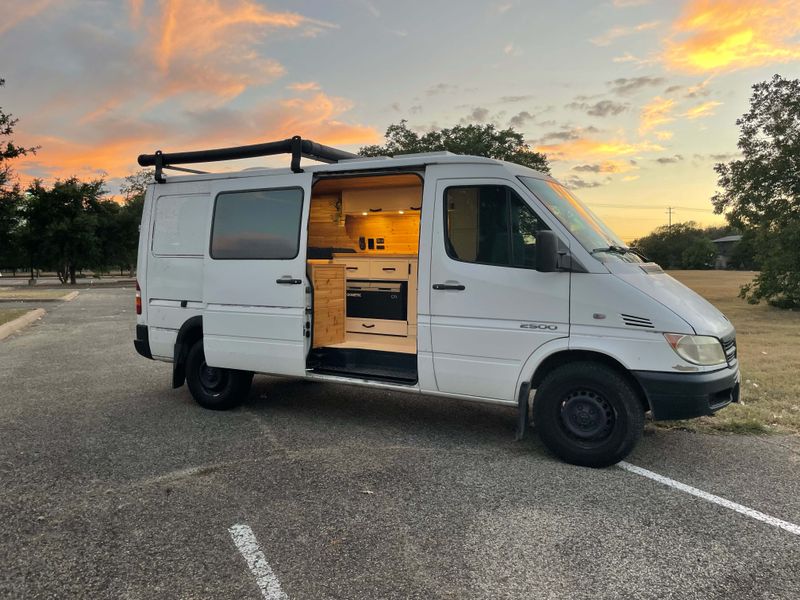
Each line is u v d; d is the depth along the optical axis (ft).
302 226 18.43
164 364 29.53
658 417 13.89
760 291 61.21
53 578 9.64
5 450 16.05
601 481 13.93
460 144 76.38
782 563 10.19
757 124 62.08
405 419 19.56
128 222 148.05
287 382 25.64
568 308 14.70
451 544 10.84
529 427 18.60
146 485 13.60
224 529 11.39
